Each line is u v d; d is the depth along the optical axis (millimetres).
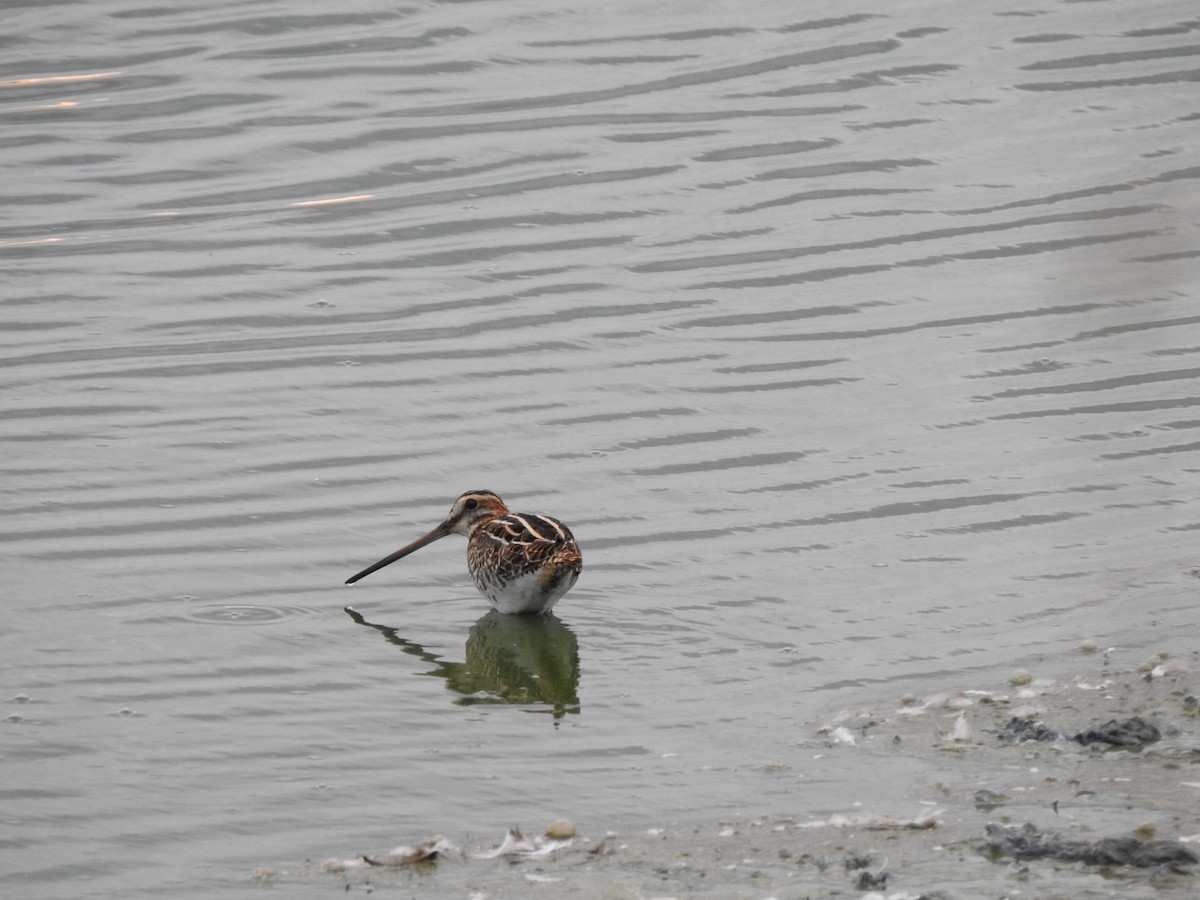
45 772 11422
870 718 11977
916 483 16312
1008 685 12430
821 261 21016
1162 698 11977
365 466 16766
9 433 17172
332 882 9820
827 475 16516
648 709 12398
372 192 22938
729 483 16406
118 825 10703
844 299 20188
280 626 13953
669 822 10500
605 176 23141
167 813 10875
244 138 24281
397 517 15883
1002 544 15117
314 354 19062
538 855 10078
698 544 15336
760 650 13391
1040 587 14266
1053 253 20953
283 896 9648
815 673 12891
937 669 12820
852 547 15180
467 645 13734
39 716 12266
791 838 10125
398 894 9609
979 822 10148
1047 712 11836
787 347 19172
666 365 18781
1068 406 17781
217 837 10555
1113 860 9453
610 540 15430
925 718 11906
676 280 20672
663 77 25844
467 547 15266
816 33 27156
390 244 21609
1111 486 16094
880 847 9875
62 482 16266
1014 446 16969
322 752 11773
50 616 13914
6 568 14695
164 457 16812
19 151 23859
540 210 22344
